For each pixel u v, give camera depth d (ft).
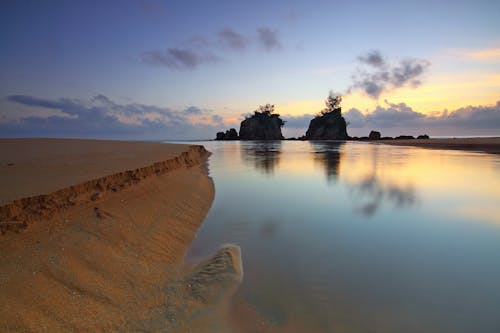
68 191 21.16
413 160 94.99
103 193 24.44
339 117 454.81
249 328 13.92
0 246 14.70
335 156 117.91
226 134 485.97
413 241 24.94
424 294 17.02
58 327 11.96
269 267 20.29
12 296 12.36
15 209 16.94
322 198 40.50
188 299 15.93
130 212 24.30
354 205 36.70
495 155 110.83
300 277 18.93
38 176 26.23
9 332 10.93
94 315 13.14
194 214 31.50
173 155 54.44
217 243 24.77
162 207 28.99
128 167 33.42
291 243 24.64
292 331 13.75
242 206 36.47
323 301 16.26
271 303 15.98
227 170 71.82
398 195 42.04
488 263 20.85
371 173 64.44
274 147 213.05
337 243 24.58
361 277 18.97
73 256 16.30
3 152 52.95
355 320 14.60
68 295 13.71
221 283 17.74
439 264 20.77
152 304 15.02
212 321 14.26
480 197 40.40
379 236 26.14
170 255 21.24
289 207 35.94
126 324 13.17
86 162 38.55
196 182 46.29
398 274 19.35
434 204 36.83
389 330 13.89
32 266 14.39
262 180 55.83
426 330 13.88
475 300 16.37
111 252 18.22
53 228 17.80
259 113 476.54
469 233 26.76
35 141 94.43
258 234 26.84
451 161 89.61
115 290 15.23
